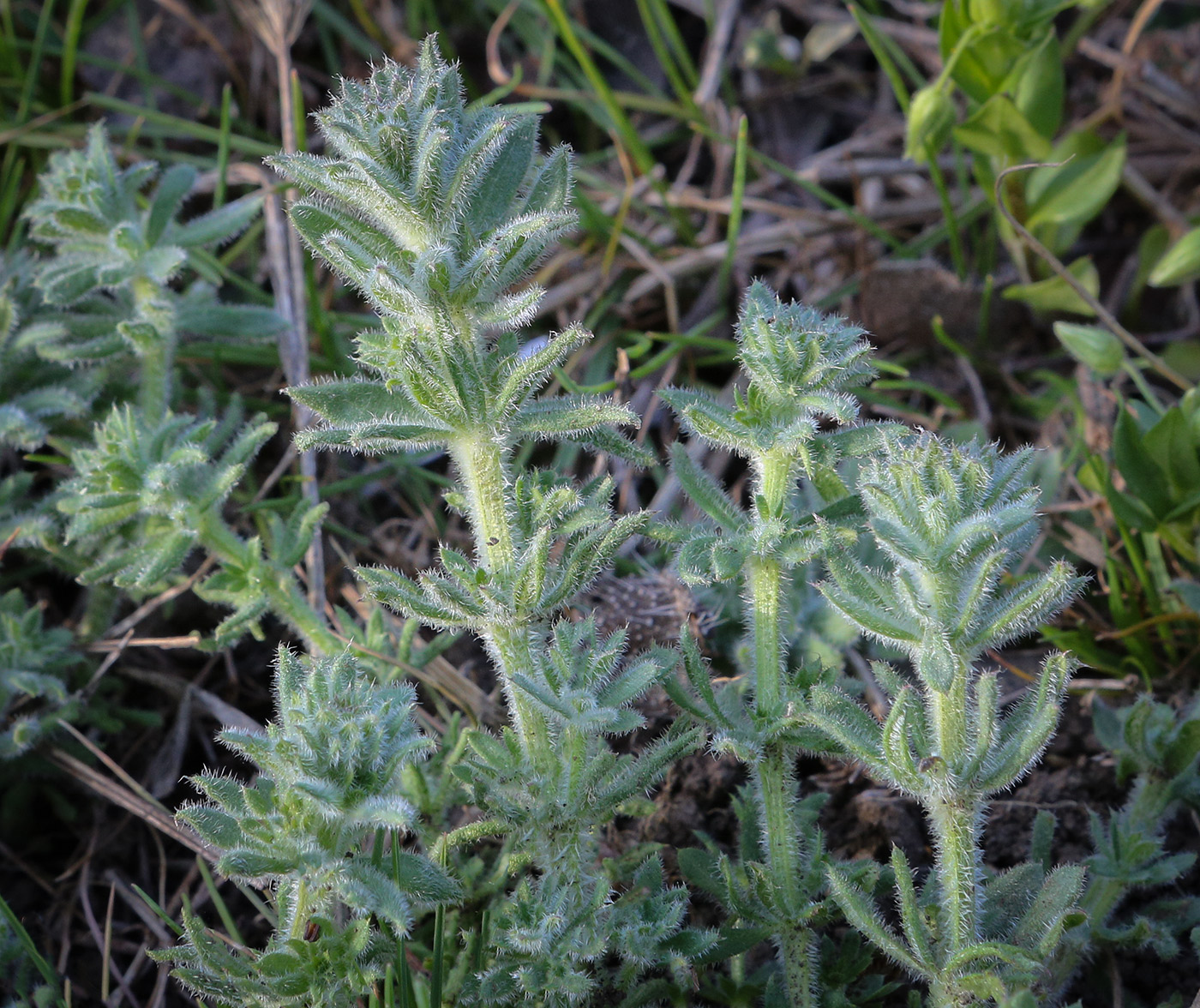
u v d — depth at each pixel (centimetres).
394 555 38
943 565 28
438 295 29
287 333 38
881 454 31
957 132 39
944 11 38
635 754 35
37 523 35
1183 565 36
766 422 30
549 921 29
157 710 36
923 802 30
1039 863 31
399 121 29
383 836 30
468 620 30
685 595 35
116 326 36
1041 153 39
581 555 30
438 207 29
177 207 35
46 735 35
